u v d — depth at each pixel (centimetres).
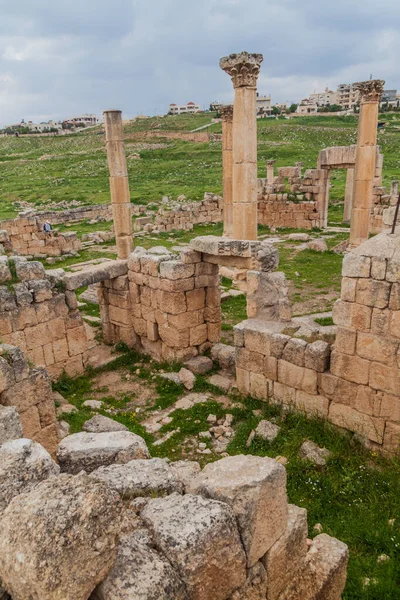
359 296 735
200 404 999
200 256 1158
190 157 7669
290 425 867
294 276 1948
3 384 671
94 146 9981
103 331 1377
